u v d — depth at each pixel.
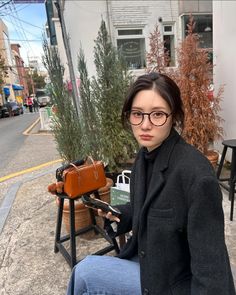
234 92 3.98
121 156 3.64
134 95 1.10
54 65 3.24
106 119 3.47
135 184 1.21
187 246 1.05
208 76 3.96
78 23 7.70
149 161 1.17
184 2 8.24
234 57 3.90
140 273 1.14
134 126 1.12
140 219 1.09
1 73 27.00
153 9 8.27
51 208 3.61
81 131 3.30
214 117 3.99
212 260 0.92
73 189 2.18
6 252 2.71
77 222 2.66
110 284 1.23
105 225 1.48
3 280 2.32
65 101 3.24
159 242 1.04
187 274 1.08
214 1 4.33
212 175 0.96
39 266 2.46
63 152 3.30
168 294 1.06
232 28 3.88
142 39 8.38
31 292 2.17
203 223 0.93
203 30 8.55
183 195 0.99
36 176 5.06
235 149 3.13
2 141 9.84
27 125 15.05
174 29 8.55
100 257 1.35
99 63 3.45
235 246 2.45
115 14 8.00
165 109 1.07
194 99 3.86
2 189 4.61
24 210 3.63
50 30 10.08
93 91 3.46
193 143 3.91
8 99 36.91
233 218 2.93
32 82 50.78
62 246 2.53
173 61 5.07
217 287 0.91
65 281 2.25
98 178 2.31
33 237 2.94
